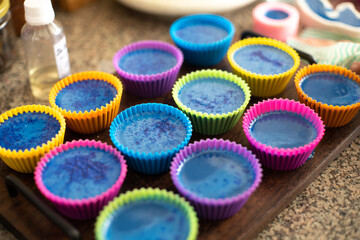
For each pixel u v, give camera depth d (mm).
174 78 505
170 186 420
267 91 494
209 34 563
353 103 465
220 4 600
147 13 652
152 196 380
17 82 555
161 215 372
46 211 361
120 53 526
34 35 515
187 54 535
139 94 503
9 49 571
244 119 443
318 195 435
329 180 448
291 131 445
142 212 374
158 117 459
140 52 539
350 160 467
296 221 415
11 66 578
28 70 541
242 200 377
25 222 395
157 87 492
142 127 449
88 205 374
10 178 390
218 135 465
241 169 406
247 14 672
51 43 530
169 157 417
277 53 527
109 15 670
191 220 359
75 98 477
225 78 498
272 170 434
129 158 418
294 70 490
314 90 483
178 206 376
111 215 371
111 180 397
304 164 438
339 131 470
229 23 563
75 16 667
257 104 458
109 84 492
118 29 644
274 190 416
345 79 493
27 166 421
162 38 626
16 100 528
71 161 413
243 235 384
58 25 523
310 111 449
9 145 429
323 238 401
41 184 387
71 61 587
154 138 437
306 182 430
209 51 522
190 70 541
